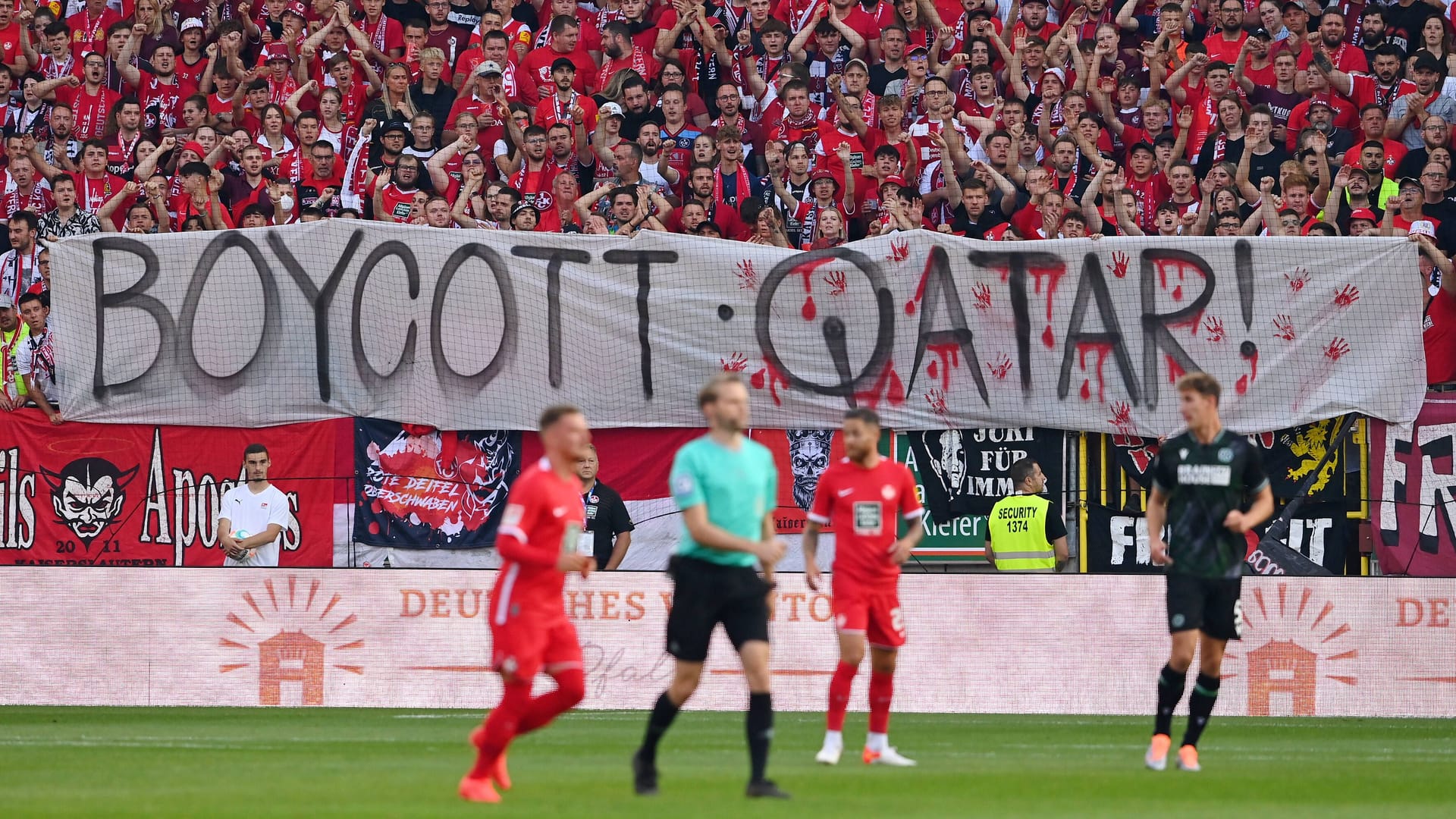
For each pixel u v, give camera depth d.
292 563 55.06
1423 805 26.47
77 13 73.75
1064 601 48.06
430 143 65.06
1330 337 52.41
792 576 48.47
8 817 23.58
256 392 55.44
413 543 55.03
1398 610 47.69
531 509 25.17
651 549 54.84
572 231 59.00
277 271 55.44
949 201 61.91
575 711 47.97
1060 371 53.31
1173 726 43.78
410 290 55.09
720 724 43.56
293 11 73.12
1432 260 56.31
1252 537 52.66
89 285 55.94
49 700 49.56
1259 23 68.25
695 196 60.72
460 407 54.97
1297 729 43.44
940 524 53.97
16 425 56.22
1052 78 65.44
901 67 67.69
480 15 73.25
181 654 49.47
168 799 25.86
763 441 54.59
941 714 47.62
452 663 48.81
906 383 53.88
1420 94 63.72
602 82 69.38
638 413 54.72
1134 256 53.22
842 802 25.39
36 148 65.19
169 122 70.94
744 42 68.88
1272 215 56.84
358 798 25.83
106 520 55.78
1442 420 52.03
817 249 54.53
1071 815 23.98
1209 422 31.33
